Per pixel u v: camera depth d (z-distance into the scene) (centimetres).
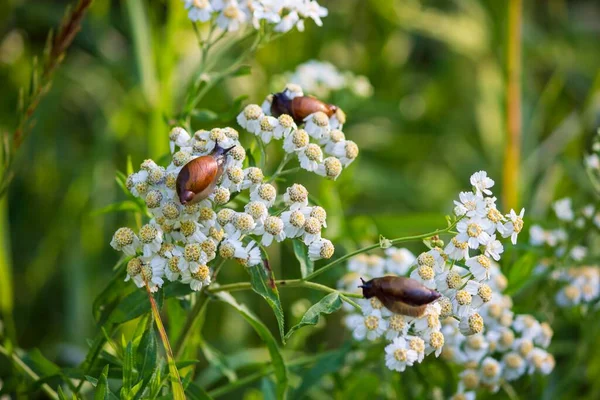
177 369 37
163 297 37
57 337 55
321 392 47
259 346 53
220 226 36
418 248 55
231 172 36
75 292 53
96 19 59
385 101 60
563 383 45
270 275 36
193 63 55
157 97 50
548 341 43
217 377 45
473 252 46
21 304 56
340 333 55
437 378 43
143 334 37
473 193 38
